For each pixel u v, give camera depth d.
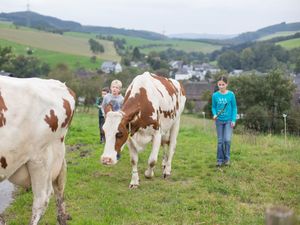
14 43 119.00
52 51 120.25
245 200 7.78
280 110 35.25
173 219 6.79
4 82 5.36
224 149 10.34
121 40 195.25
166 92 9.29
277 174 9.55
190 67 141.00
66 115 5.91
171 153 9.62
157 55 145.00
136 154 8.63
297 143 14.17
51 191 5.94
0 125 5.17
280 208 3.09
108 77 63.50
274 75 35.78
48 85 5.93
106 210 7.17
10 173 5.49
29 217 6.85
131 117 8.06
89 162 10.70
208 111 39.81
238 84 36.62
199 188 8.54
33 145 5.53
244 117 30.50
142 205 7.44
